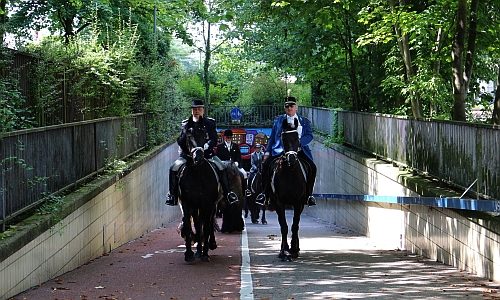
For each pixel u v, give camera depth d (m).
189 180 11.48
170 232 20.52
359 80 27.56
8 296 7.93
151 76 23.55
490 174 9.84
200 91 55.12
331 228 22.86
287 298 7.91
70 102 14.61
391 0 18.16
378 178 17.38
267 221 28.86
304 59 28.47
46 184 10.43
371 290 8.43
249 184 24.25
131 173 17.11
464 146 11.09
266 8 22.22
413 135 14.83
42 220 9.34
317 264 11.30
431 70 18.36
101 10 26.36
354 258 12.23
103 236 13.40
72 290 8.71
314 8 20.34
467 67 15.30
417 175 14.42
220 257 12.30
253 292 8.40
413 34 16.98
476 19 15.20
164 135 26.73
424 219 12.58
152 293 8.47
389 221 15.55
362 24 24.17
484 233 9.52
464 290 8.36
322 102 38.19
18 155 9.21
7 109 9.67
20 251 8.37
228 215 18.80
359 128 22.61
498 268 8.99
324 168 29.30
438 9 16.31
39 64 12.54
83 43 16.22
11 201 8.94
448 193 11.45
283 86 51.84
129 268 10.91
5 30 10.95
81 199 11.44
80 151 12.77
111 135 15.97
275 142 12.52
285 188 11.92
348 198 21.88
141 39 30.53
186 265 11.20
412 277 9.65
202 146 11.35
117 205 15.03
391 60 20.78
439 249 11.66
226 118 49.91
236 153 18.88
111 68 16.66
